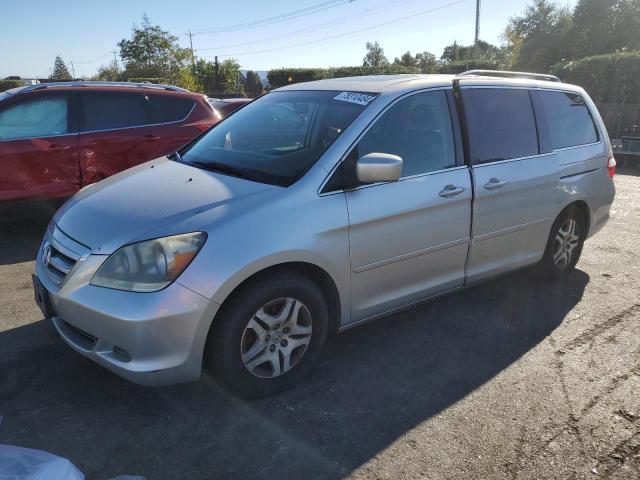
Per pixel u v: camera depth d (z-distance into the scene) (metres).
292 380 3.08
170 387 3.09
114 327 2.58
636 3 30.28
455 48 67.88
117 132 6.30
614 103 16.36
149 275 2.60
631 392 3.18
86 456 2.55
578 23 31.73
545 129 4.41
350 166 3.16
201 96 7.11
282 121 3.74
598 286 4.81
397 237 3.35
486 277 4.09
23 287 4.54
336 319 3.26
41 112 5.93
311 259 2.94
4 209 5.81
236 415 2.88
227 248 2.67
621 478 2.51
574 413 2.97
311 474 2.48
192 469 2.49
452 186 3.61
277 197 2.92
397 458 2.60
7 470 2.00
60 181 6.01
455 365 3.45
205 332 2.67
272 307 2.93
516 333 3.89
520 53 33.69
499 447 2.69
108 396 3.00
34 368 3.25
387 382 3.23
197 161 3.68
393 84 3.63
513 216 4.09
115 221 2.86
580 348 3.69
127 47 47.69
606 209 5.04
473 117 3.88
